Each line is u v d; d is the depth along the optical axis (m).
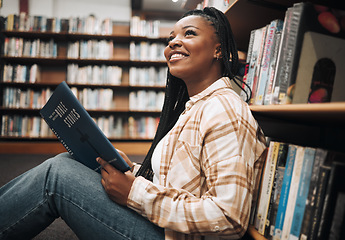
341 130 0.82
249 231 0.79
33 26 4.05
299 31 0.68
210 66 0.88
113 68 4.22
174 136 0.74
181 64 0.86
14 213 0.70
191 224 0.59
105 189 0.68
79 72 4.15
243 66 1.17
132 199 0.64
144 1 4.45
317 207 0.60
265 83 0.85
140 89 4.44
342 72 0.71
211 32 0.86
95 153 0.72
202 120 0.69
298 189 0.65
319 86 0.70
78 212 0.68
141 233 0.67
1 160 3.28
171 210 0.61
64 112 0.72
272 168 0.75
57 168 0.71
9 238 0.71
